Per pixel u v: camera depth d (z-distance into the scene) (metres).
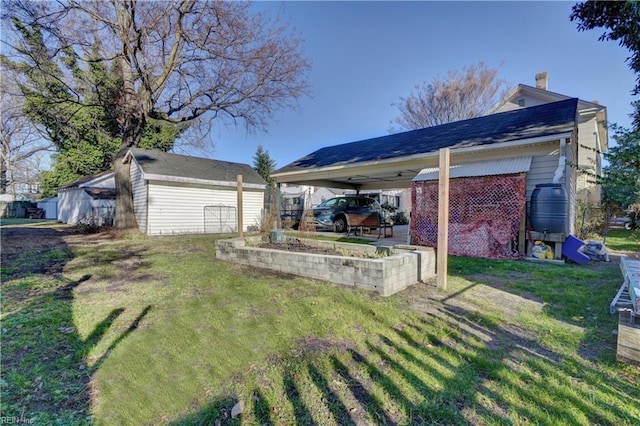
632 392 2.00
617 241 9.65
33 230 13.01
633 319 2.38
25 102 13.21
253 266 5.91
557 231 6.36
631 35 6.25
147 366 2.35
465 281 4.77
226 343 2.70
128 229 11.62
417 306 3.62
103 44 10.10
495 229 6.98
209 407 1.89
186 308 3.58
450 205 7.69
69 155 20.97
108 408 1.89
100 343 2.72
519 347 2.62
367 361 2.39
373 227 10.78
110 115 12.34
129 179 12.00
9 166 25.97
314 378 2.18
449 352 2.53
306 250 6.23
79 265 6.06
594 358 2.43
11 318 3.28
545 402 1.91
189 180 13.03
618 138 5.41
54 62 10.27
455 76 19.36
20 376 2.21
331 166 10.48
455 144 7.85
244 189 15.53
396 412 1.83
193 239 10.57
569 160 6.75
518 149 6.96
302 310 3.47
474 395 1.98
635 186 5.47
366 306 3.58
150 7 9.64
